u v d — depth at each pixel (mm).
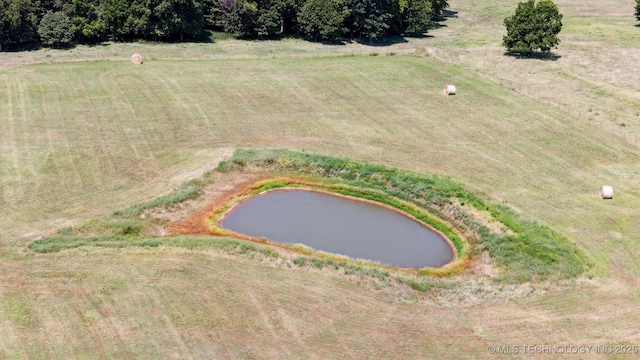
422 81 69188
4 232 39531
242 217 43844
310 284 35969
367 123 57844
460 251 40812
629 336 32031
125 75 67125
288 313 33281
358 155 51250
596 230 41719
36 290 34125
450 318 33594
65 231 39844
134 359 29484
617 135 56531
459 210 43938
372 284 36281
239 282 35750
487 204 43969
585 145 54406
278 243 40406
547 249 39219
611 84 70938
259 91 64500
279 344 30938
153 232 41094
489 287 36500
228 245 39188
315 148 52219
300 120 57969
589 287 36219
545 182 47969
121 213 42125
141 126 55344
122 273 36000
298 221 43594
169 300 33781
